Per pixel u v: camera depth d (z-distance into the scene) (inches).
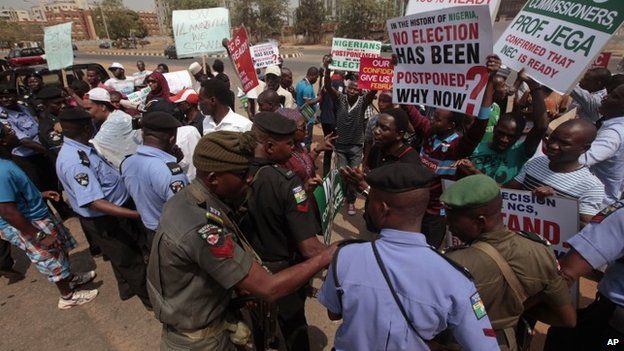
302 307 94.9
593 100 169.3
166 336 68.4
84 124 114.7
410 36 108.1
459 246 64.3
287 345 96.7
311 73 292.5
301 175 109.5
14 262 160.2
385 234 50.8
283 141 86.2
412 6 124.6
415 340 47.9
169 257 60.1
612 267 71.0
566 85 99.0
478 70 95.5
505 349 58.8
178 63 1093.8
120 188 124.7
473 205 57.6
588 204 95.1
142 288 127.8
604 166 118.9
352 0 1547.7
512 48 113.0
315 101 259.3
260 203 81.4
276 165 85.3
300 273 63.4
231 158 60.8
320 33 1913.1
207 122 144.1
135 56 1491.1
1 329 124.5
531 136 116.0
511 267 56.8
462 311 46.3
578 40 96.0
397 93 118.6
